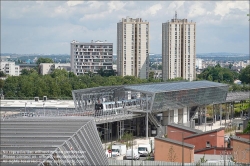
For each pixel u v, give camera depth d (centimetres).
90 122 17975
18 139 14475
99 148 17475
